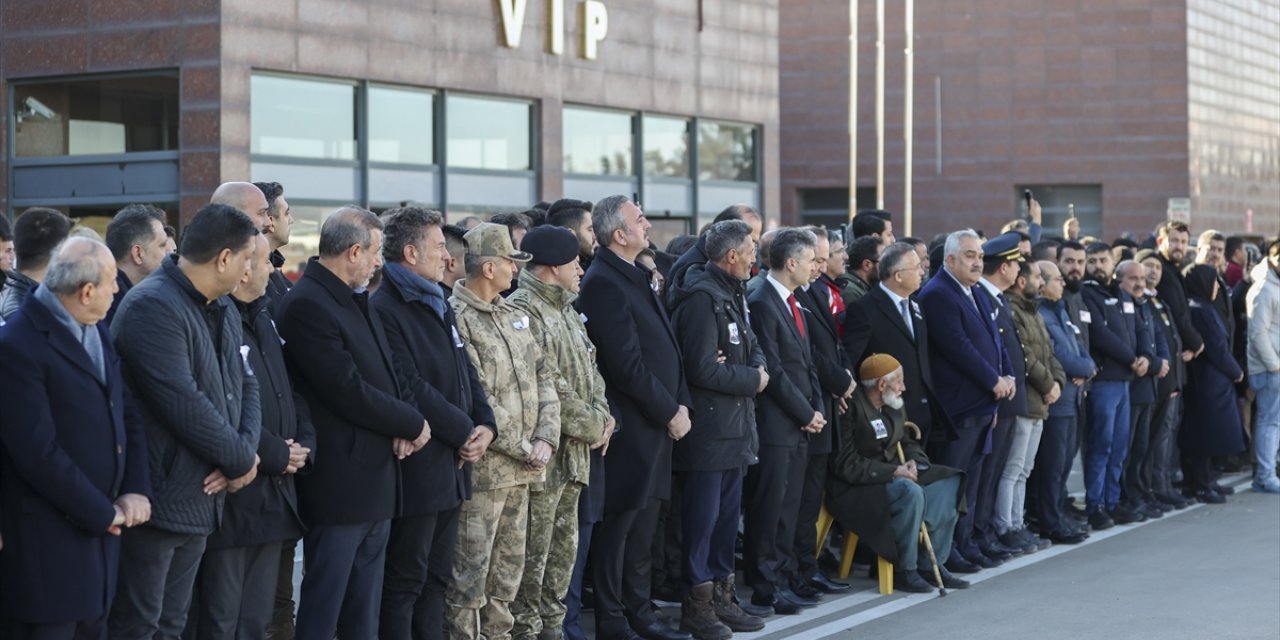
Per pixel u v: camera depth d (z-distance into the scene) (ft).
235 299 18.53
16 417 15.67
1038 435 33.60
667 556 28.58
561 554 23.16
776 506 27.22
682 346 25.29
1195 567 31.19
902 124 124.57
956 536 31.32
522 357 21.90
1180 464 42.14
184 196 50.57
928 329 31.48
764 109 78.23
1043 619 26.45
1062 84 122.31
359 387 19.21
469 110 61.00
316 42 53.72
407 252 20.80
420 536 20.54
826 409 28.73
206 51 50.29
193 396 17.02
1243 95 134.51
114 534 16.22
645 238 24.58
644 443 24.04
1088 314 36.68
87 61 51.72
